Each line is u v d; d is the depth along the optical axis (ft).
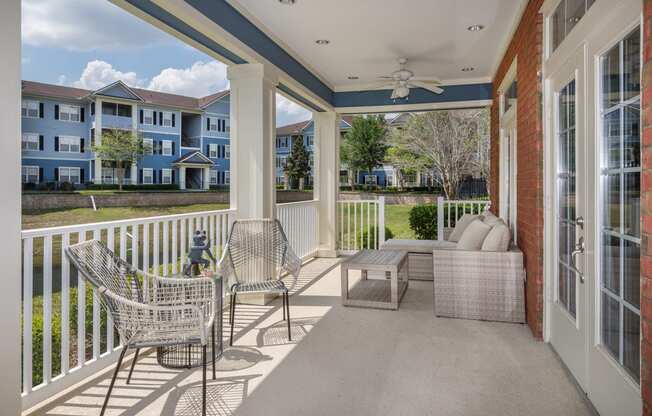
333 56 18.69
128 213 62.49
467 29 15.39
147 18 10.96
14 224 6.43
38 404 8.05
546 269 11.10
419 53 18.24
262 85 15.26
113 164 83.35
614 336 6.97
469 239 14.33
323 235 25.58
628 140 6.28
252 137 15.42
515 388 8.73
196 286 9.59
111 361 9.83
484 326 12.76
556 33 10.17
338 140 25.58
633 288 6.22
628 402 6.30
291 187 91.40
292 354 10.62
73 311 12.46
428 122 54.85
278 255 14.20
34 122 79.25
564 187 9.74
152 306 7.43
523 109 13.21
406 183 68.54
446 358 10.32
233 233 13.91
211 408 8.00
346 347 11.08
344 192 71.26
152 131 87.15
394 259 15.24
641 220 5.31
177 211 67.87
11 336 6.41
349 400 8.29
